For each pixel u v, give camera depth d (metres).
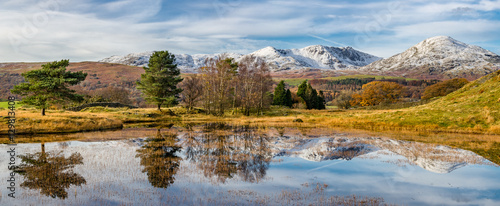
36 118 32.78
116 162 16.58
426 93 109.62
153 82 58.72
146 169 15.05
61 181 12.70
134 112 54.03
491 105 35.66
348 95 116.88
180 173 14.41
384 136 29.80
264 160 17.95
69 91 41.19
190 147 22.47
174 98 57.78
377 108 84.38
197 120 54.22
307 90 96.56
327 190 12.09
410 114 40.41
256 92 64.69
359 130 36.22
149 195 11.11
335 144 24.55
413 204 10.62
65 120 34.06
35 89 37.84
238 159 18.14
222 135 30.91
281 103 86.69
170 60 59.28
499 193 11.86
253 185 12.70
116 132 32.53
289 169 15.63
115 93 105.94
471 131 31.62
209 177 13.80
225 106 69.50
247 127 41.25
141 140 26.06
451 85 103.75
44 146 22.05
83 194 11.10
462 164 16.81
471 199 11.20
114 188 11.87
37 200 10.43
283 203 10.54
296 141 26.44
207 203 10.41
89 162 16.47
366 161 17.72
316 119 50.06
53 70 39.62
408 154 19.91
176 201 10.54
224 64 64.38
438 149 21.69
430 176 14.33
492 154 19.64
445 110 38.53
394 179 13.80
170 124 45.44
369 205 10.48
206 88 64.12
